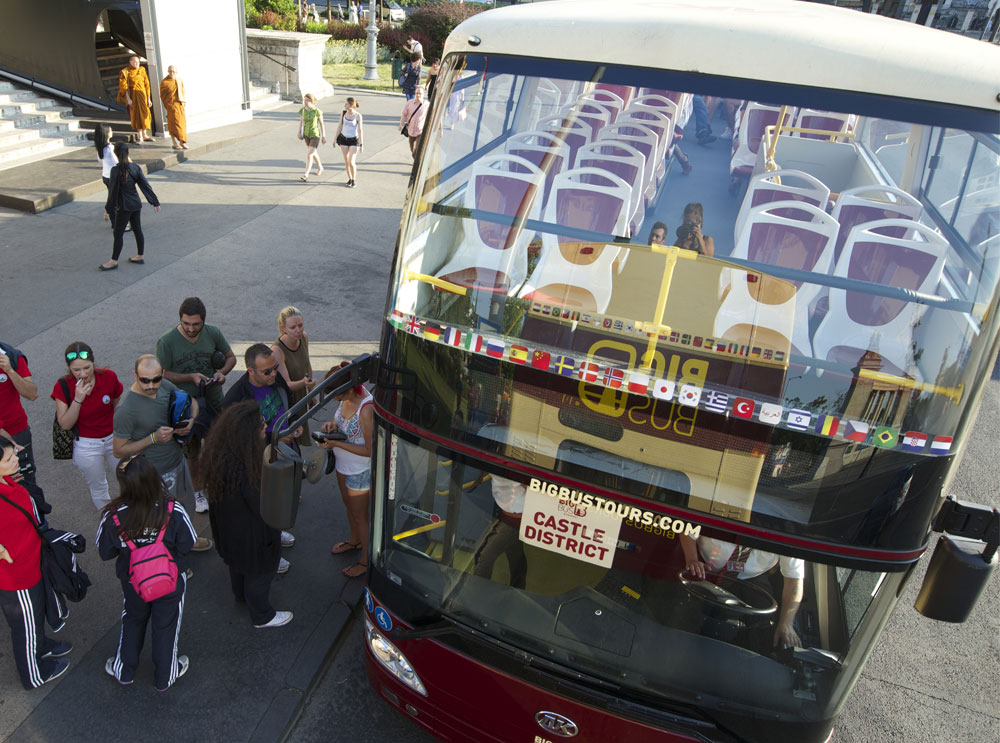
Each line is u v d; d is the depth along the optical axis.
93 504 6.16
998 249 2.60
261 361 5.34
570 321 2.99
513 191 3.36
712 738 3.35
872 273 3.08
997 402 10.13
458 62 3.26
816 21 3.05
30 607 4.34
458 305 3.15
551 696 3.48
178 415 5.26
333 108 22.39
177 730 4.45
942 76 2.70
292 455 3.40
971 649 5.92
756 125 3.30
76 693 4.60
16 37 15.69
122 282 10.04
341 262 11.60
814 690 3.19
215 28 17.62
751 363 2.84
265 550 4.73
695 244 3.25
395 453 3.47
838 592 2.94
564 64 3.11
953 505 2.89
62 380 5.36
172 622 4.47
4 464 4.10
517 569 3.43
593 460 3.04
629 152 3.44
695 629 3.26
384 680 4.07
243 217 13.01
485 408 3.13
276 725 4.55
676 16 3.00
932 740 5.05
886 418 2.69
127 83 15.45
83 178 13.26
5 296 9.32
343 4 44.44
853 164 3.62
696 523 2.98
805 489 2.79
